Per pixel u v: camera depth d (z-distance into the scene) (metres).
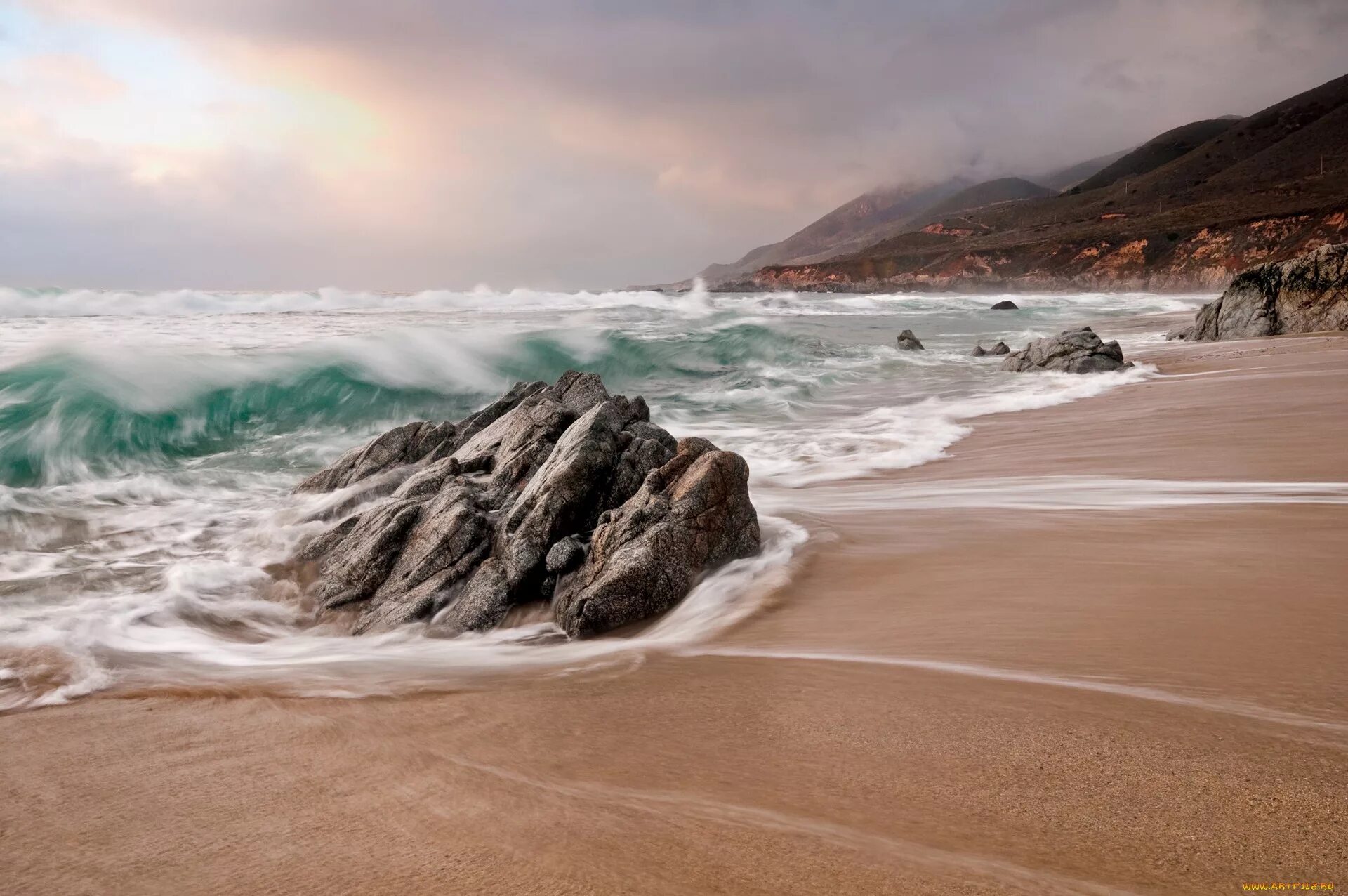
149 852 2.98
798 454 13.96
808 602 6.41
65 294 37.44
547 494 8.22
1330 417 12.74
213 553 10.02
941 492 10.20
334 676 5.71
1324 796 2.94
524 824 2.99
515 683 5.15
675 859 2.64
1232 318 29.50
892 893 2.38
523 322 36.97
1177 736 3.52
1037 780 3.20
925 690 4.32
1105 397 17.78
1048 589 6.02
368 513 9.88
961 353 32.56
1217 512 8.02
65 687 5.52
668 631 6.47
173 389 17.30
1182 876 2.48
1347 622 4.84
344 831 3.03
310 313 41.97
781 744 3.73
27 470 13.92
